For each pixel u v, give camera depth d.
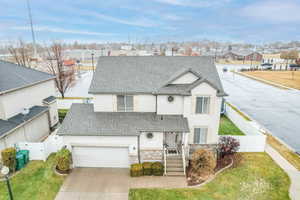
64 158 14.14
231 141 16.19
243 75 63.38
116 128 15.00
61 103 28.58
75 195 12.35
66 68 44.25
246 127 20.38
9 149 13.93
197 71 17.36
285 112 27.58
